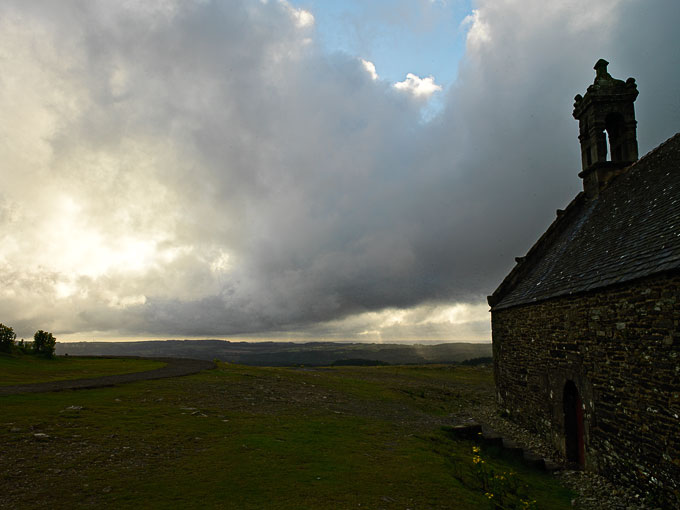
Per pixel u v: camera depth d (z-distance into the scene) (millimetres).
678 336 8492
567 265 16125
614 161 20016
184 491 7133
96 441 9484
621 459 10516
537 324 16109
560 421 14023
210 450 9477
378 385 27484
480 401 25531
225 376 22766
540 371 15828
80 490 6906
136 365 26953
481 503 7996
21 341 28969
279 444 10445
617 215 15688
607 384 11188
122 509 6285
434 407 21859
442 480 8953
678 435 8516
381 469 9281
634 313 9992
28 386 16188
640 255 10805
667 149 15758
